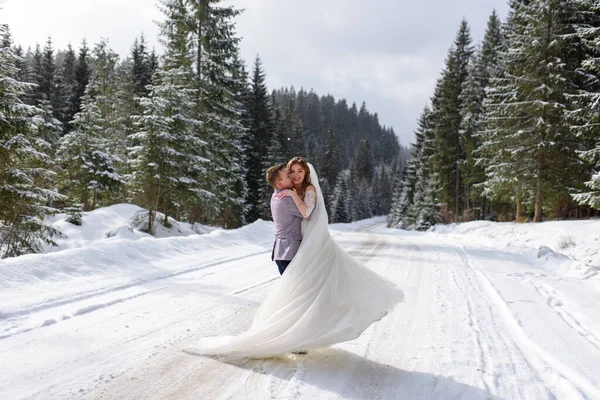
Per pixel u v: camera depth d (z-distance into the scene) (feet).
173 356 11.19
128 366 10.39
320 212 11.75
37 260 19.10
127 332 12.98
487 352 12.27
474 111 92.84
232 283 21.01
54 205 52.16
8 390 8.75
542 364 11.38
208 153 61.11
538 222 55.93
